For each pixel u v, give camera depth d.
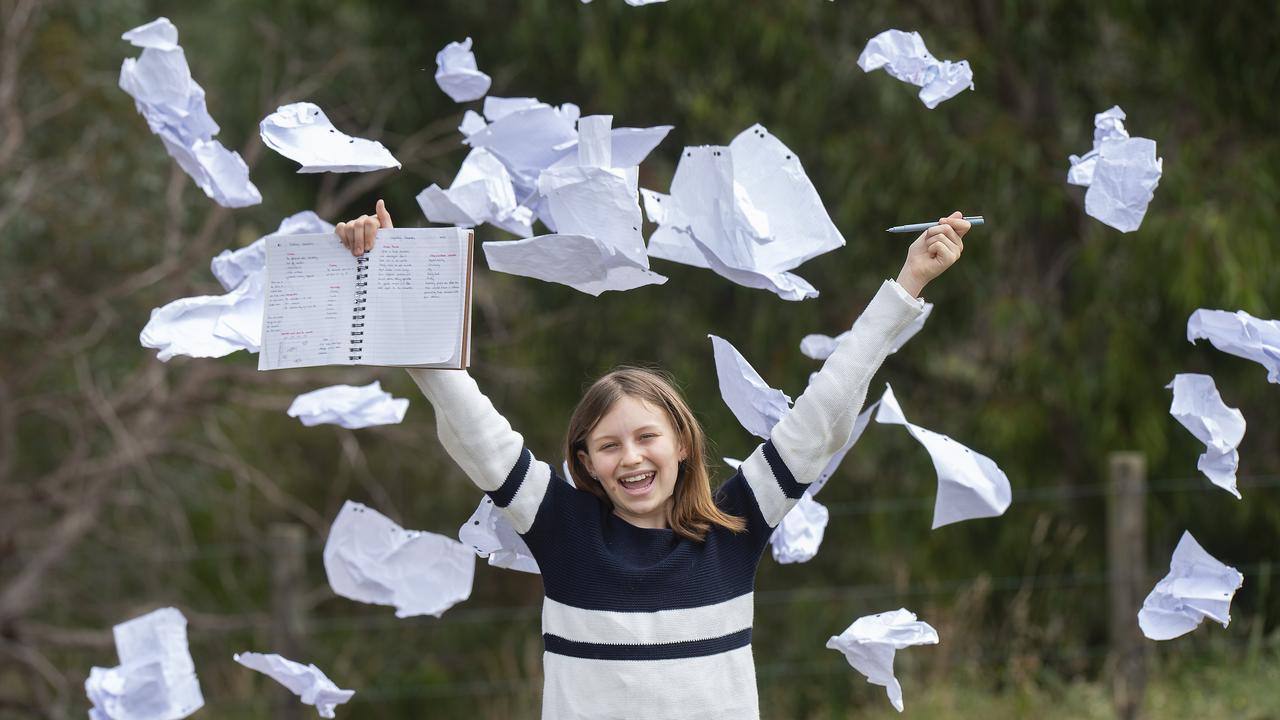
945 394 11.88
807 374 11.13
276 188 12.95
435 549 4.10
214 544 13.43
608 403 3.55
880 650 3.78
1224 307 9.08
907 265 3.58
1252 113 10.13
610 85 11.27
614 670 3.33
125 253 11.95
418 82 12.59
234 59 12.95
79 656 12.15
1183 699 8.56
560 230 3.56
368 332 3.30
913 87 10.63
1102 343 10.28
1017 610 9.55
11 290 11.23
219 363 11.59
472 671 13.06
